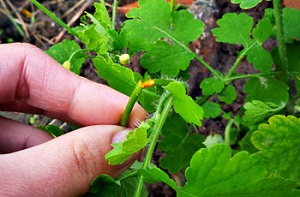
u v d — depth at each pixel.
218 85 0.18
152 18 0.18
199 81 0.24
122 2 0.27
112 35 0.17
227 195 0.13
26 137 0.18
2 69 0.17
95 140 0.14
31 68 0.17
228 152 0.12
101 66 0.16
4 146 0.18
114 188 0.15
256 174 0.13
